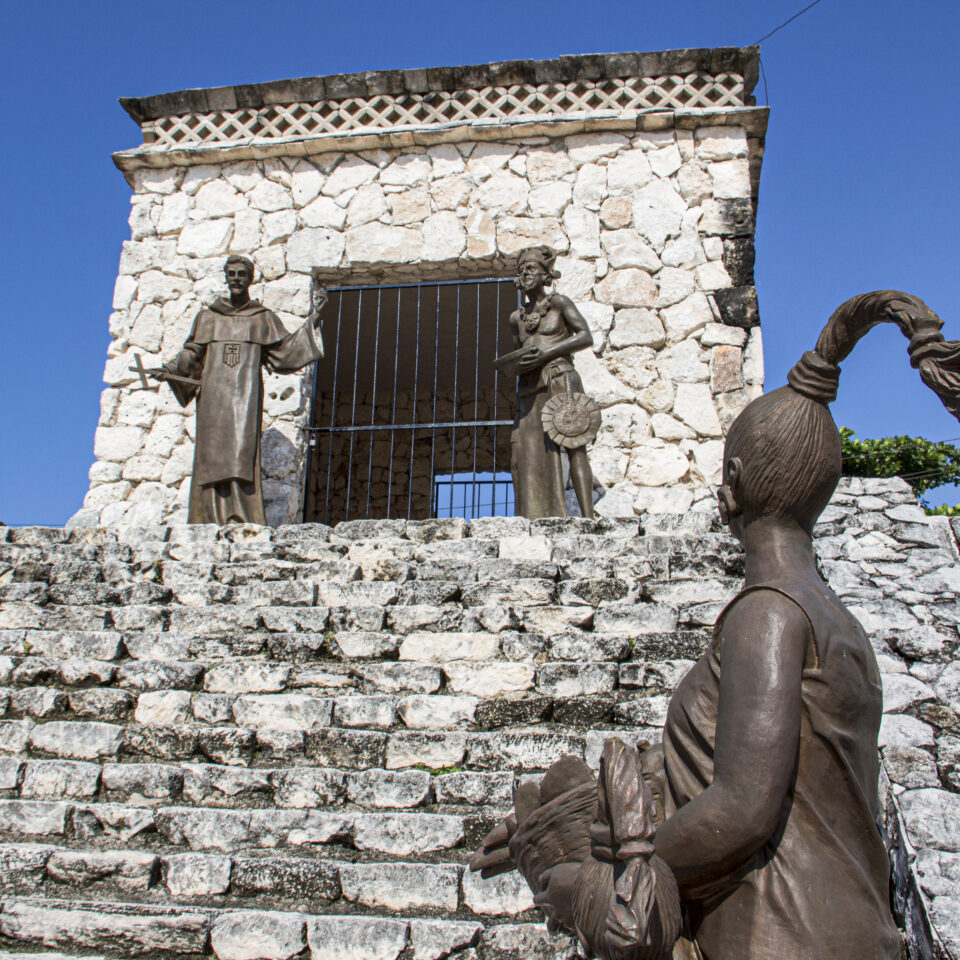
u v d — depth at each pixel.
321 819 3.98
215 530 6.58
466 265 10.19
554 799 2.01
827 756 1.77
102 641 5.18
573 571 5.72
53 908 3.52
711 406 9.35
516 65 10.42
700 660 2.01
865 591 4.79
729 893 1.74
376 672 4.95
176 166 10.73
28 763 4.32
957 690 4.01
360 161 10.55
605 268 9.88
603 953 1.63
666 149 10.23
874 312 1.97
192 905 3.63
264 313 8.07
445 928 3.42
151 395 9.97
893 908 3.27
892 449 13.89
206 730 4.53
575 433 7.64
